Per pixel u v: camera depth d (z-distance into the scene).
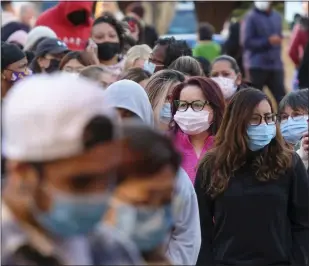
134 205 4.79
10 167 4.29
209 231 8.30
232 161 8.20
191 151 9.57
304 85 19.08
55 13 18.72
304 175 8.33
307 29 24.03
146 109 7.42
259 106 8.17
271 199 8.13
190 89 9.52
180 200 6.61
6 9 21.53
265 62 23.25
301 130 10.79
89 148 4.25
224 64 14.84
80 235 4.38
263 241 8.12
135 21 20.50
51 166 4.21
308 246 8.30
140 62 13.78
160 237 4.85
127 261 4.68
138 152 4.73
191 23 30.05
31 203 4.24
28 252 4.30
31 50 17.09
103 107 4.39
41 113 4.20
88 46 15.91
